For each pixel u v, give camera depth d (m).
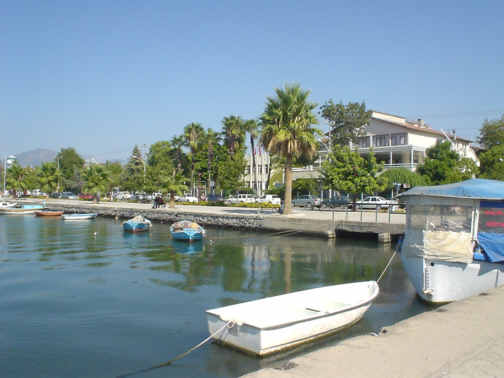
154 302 14.47
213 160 71.06
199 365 8.81
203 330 11.56
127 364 9.34
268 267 20.92
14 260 23.33
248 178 91.12
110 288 16.58
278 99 35.03
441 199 12.80
